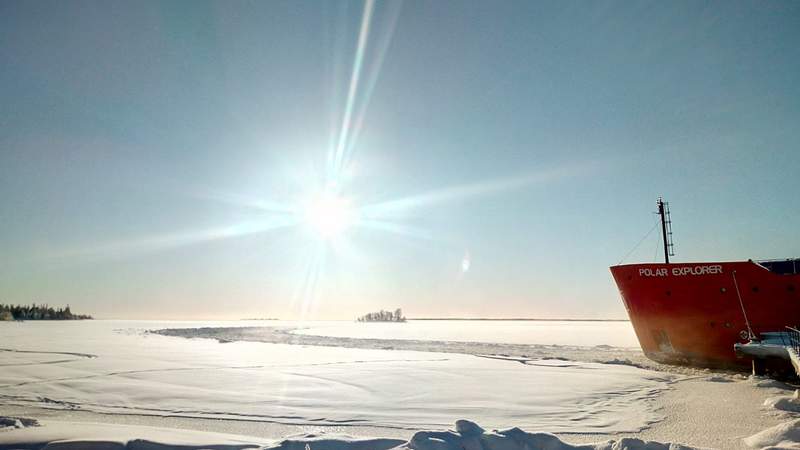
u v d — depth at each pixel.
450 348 36.25
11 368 22.11
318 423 11.25
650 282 23.08
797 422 8.63
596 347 37.25
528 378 18.73
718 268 21.55
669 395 14.66
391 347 37.03
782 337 18.89
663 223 25.91
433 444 7.54
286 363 24.61
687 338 22.20
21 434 9.09
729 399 13.70
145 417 11.96
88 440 8.48
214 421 11.50
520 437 7.98
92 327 92.94
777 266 22.45
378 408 12.92
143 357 28.05
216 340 47.69
